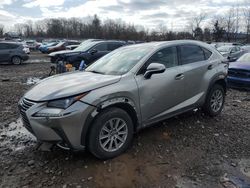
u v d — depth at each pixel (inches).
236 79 360.5
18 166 154.8
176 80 190.5
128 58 187.3
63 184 137.1
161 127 208.7
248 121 229.1
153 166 153.7
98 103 148.1
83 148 149.7
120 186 135.9
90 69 199.8
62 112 140.2
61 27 3683.6
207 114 231.9
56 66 482.9
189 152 170.7
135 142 182.5
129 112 169.2
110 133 158.1
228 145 181.5
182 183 138.6
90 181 139.5
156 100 179.0
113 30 3166.8
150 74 171.5
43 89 157.6
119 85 159.5
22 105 156.6
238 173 147.9
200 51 219.5
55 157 163.5
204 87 215.3
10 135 201.5
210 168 152.4
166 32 2514.8
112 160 159.0
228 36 1994.3
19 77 509.0
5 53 747.4
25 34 3914.9
